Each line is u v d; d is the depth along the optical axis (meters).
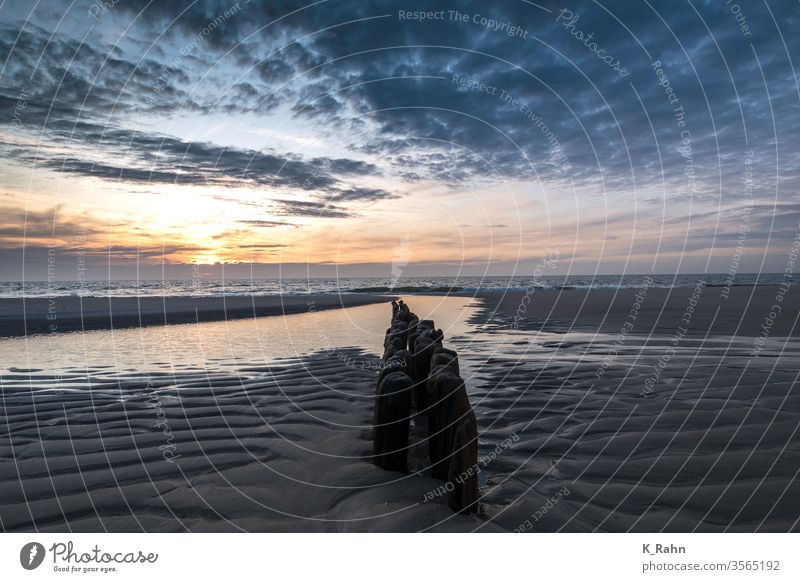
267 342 11.58
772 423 5.06
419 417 5.55
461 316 17.20
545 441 4.71
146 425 5.17
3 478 3.87
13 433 4.93
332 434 4.87
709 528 3.20
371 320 16.69
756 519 3.29
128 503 3.49
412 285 52.34
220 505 3.47
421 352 5.63
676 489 3.67
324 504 3.47
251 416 5.47
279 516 3.33
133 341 11.73
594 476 3.91
